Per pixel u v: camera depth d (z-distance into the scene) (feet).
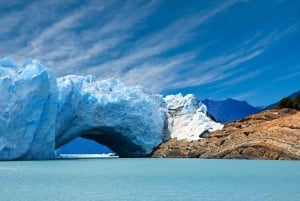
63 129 250.98
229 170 136.56
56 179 103.40
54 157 230.89
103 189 82.28
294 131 217.15
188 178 106.93
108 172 128.36
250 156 230.27
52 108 221.66
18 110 203.51
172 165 171.22
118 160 238.68
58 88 238.68
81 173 124.57
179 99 326.85
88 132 288.51
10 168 146.72
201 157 262.26
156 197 70.95
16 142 204.95
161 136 309.63
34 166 160.66
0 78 203.41
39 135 217.36
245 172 126.93
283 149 214.28
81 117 260.01
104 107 269.44
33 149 216.95
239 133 247.91
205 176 112.98
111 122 276.41
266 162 190.80
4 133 200.23
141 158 277.23
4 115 200.85
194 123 299.58
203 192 77.66
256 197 71.15
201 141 273.54
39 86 210.18
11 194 74.08
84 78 295.07
